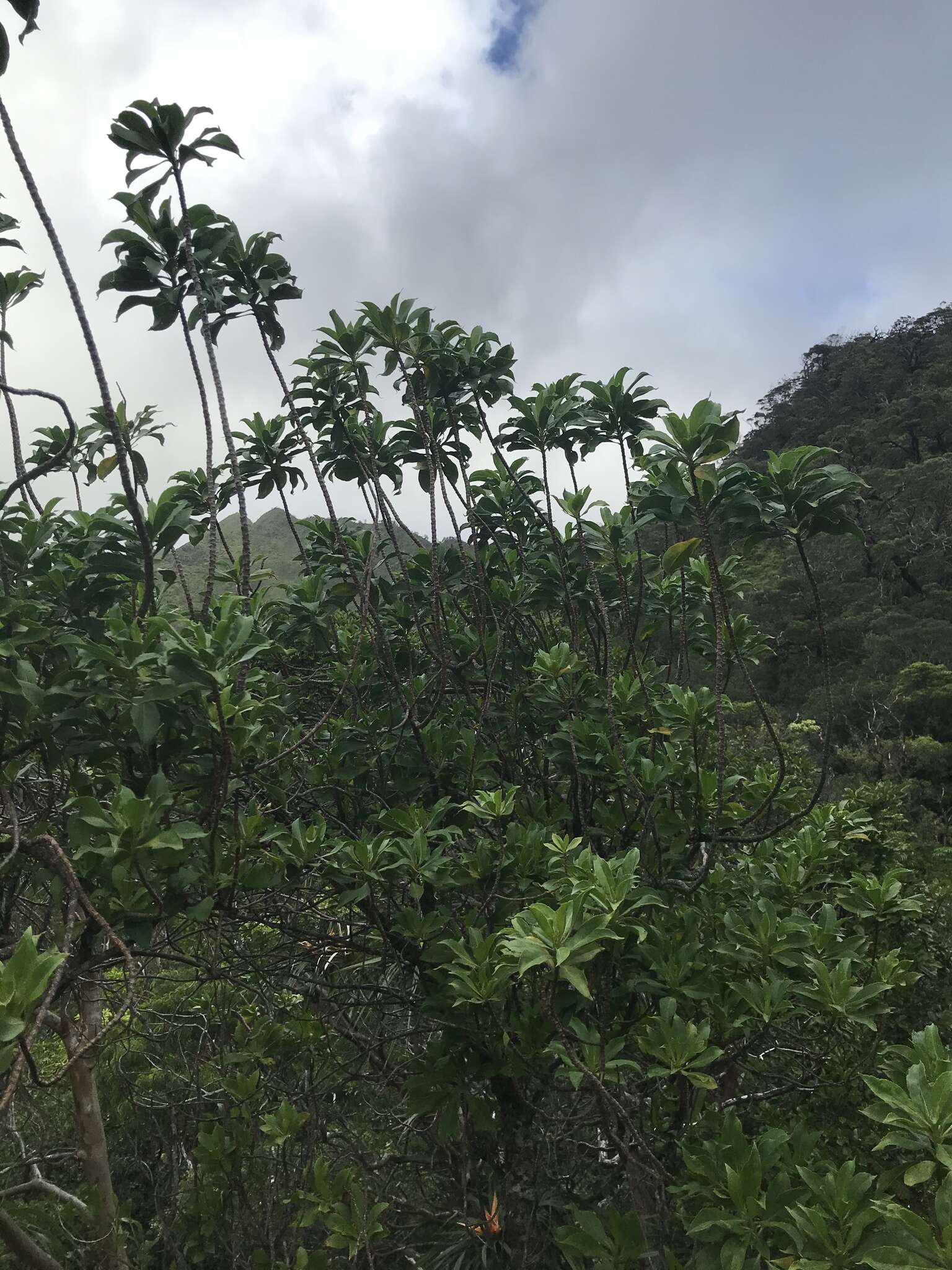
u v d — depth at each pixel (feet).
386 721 13.14
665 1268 8.80
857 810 15.87
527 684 14.92
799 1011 9.38
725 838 11.60
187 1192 15.74
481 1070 9.57
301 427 13.25
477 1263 11.71
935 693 94.99
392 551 15.83
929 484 149.59
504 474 15.78
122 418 10.05
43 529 9.37
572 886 8.17
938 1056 6.56
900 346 264.11
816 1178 6.51
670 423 10.29
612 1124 10.06
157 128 9.79
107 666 7.55
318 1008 12.90
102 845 7.21
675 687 12.07
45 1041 16.33
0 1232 12.16
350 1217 12.01
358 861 9.70
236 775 8.91
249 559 11.04
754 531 10.67
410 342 13.15
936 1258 5.31
